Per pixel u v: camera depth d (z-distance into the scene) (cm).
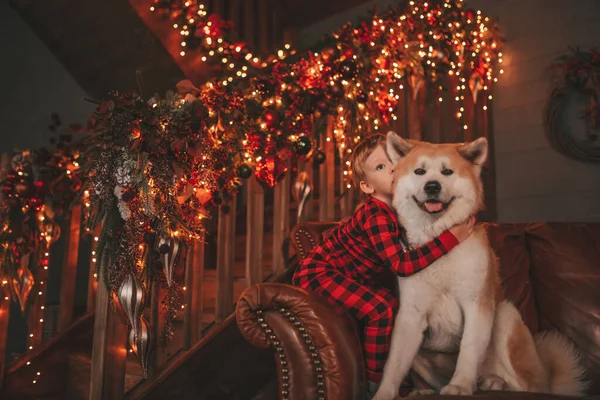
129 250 201
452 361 197
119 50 443
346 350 178
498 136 460
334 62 302
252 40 478
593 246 232
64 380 271
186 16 380
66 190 287
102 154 201
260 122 269
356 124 325
